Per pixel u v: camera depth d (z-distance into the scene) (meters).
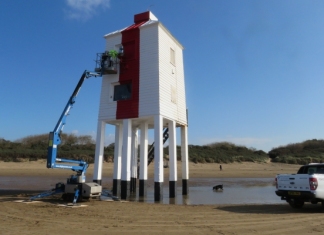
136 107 19.42
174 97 21.38
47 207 13.10
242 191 25.84
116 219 10.38
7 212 11.64
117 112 20.11
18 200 15.55
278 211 12.54
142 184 20.88
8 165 49.91
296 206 13.54
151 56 19.72
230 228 9.04
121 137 22.62
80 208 12.91
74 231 8.41
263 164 72.75
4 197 17.33
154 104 18.83
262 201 18.33
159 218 10.66
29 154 55.41
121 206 13.89
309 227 9.21
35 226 9.04
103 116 20.62
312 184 12.01
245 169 61.91
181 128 23.80
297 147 94.38
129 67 20.38
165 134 25.61
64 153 56.59
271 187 30.34
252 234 8.27
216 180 41.00
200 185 32.62
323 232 8.53
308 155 84.38
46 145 66.31
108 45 21.75
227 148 85.12
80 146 66.88
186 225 9.45
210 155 69.75
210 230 8.73
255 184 34.53
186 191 22.81
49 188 24.98
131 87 20.11
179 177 45.69
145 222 9.90
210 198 20.14
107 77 21.08
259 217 10.98
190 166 59.69
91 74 19.11
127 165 19.16
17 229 8.59
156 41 19.80
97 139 20.42
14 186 26.64
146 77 19.55
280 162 78.38
